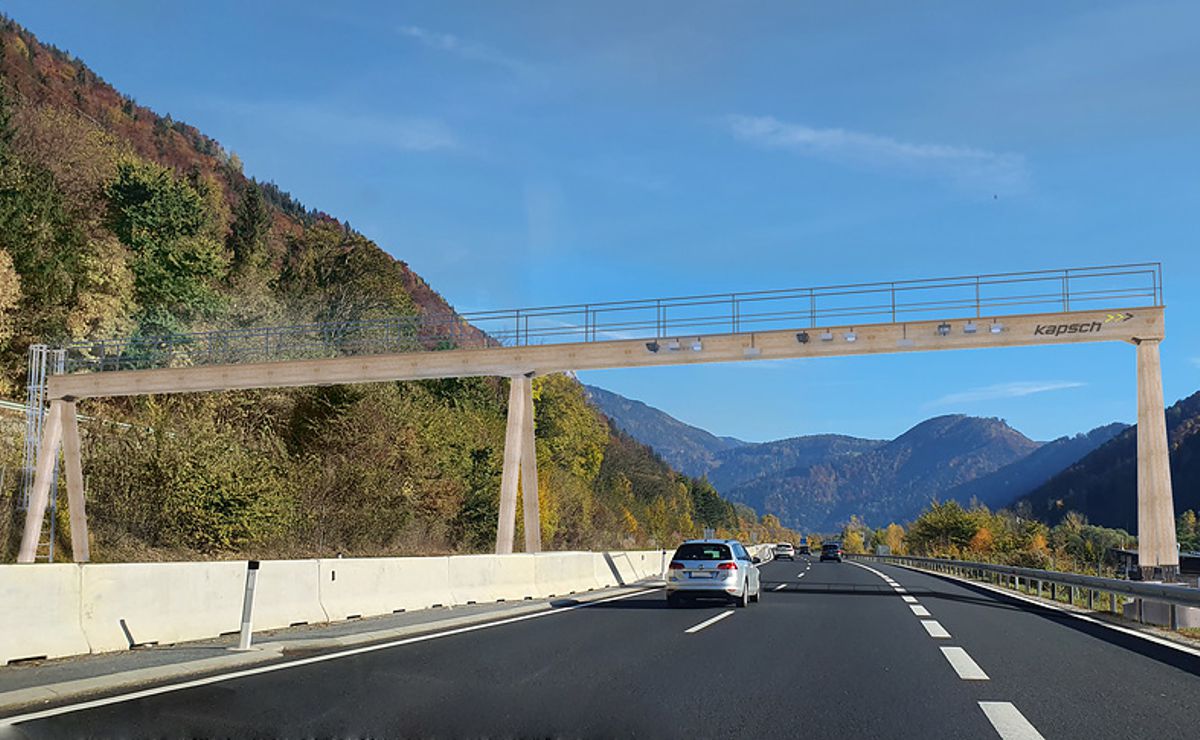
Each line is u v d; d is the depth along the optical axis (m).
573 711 8.08
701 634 14.65
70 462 32.75
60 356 35.69
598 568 30.25
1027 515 175.12
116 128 112.19
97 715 7.82
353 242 72.94
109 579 11.77
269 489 34.84
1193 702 8.66
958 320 28.14
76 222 50.06
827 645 13.19
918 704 8.47
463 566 20.88
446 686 9.38
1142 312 26.98
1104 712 8.12
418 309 74.50
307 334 52.81
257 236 79.50
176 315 53.91
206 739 6.98
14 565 10.59
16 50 107.75
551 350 30.67
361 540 39.38
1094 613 20.56
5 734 7.09
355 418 44.22
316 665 10.87
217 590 13.48
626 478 130.38
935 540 96.44
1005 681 9.88
